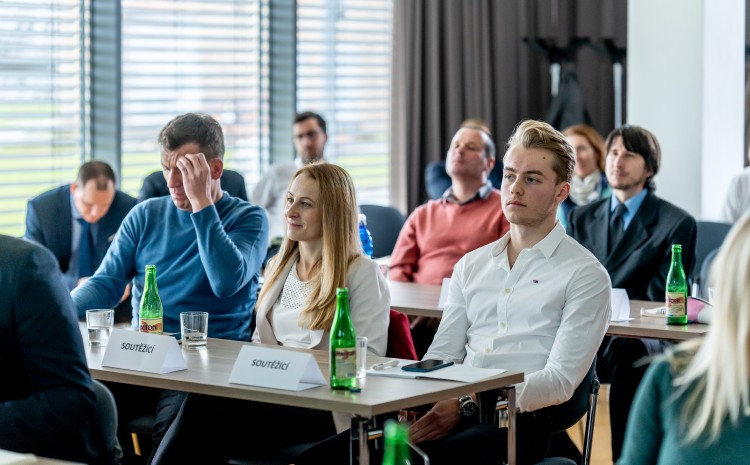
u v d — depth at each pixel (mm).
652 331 4008
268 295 3768
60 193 5836
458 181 5594
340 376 2818
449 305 3777
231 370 3121
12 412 2506
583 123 8156
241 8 7652
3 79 6457
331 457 3232
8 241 2631
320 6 8008
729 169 6844
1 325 2588
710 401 2068
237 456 3533
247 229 4172
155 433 3762
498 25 8336
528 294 3549
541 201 3521
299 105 7957
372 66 8312
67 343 2596
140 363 3131
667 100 7184
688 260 4973
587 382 3492
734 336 1983
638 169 5051
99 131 6930
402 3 7949
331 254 3588
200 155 3961
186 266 4113
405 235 5746
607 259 5102
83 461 2619
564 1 8555
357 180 8312
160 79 7234
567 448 4262
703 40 7027
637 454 2238
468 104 8242
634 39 7312
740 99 6730
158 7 7207
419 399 2756
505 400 3145
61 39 6707
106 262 4254
